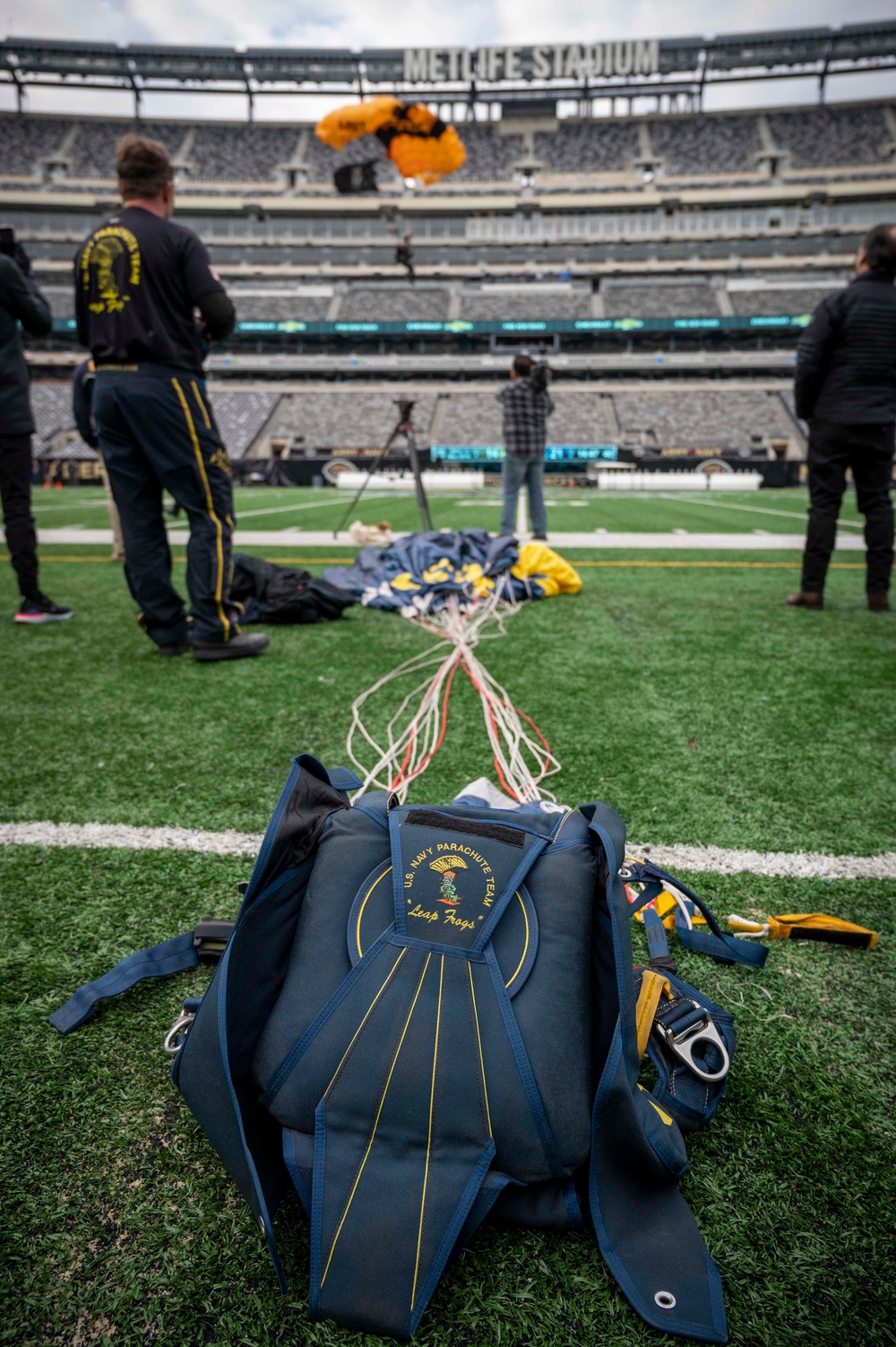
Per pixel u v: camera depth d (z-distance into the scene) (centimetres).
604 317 3694
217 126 4256
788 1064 118
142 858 173
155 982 136
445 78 4122
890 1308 85
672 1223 91
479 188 4019
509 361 3662
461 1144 88
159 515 323
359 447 3231
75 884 162
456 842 110
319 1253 82
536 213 4031
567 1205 90
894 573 550
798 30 3862
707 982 136
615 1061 89
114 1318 83
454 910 101
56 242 3888
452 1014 93
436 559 470
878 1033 124
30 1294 85
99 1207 95
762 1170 100
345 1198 84
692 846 178
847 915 154
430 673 311
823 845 179
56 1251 90
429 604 429
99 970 137
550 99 4206
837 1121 108
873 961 142
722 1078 106
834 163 3903
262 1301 85
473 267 4012
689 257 3950
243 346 3822
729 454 2933
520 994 95
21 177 3922
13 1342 81
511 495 693
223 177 4088
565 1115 89
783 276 3884
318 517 1070
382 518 1064
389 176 4050
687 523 991
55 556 647
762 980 137
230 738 243
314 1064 92
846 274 3878
